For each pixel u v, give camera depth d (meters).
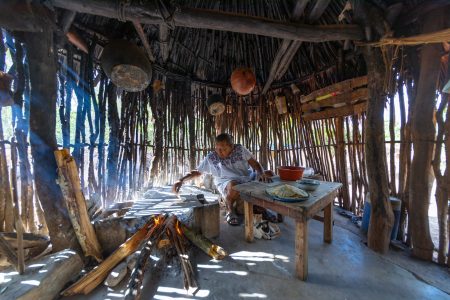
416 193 2.00
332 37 2.18
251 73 3.19
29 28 1.52
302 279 1.69
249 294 1.57
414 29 2.05
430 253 1.96
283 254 2.07
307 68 3.55
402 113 2.25
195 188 3.10
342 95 2.86
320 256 2.03
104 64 2.12
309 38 2.19
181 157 3.70
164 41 2.49
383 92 2.10
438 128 1.93
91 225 1.88
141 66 2.13
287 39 2.34
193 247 2.16
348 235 2.44
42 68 1.72
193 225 2.27
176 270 1.84
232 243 2.28
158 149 3.34
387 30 1.99
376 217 2.12
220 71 3.80
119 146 2.84
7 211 1.82
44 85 1.74
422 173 1.97
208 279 1.73
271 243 2.27
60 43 2.00
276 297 1.54
